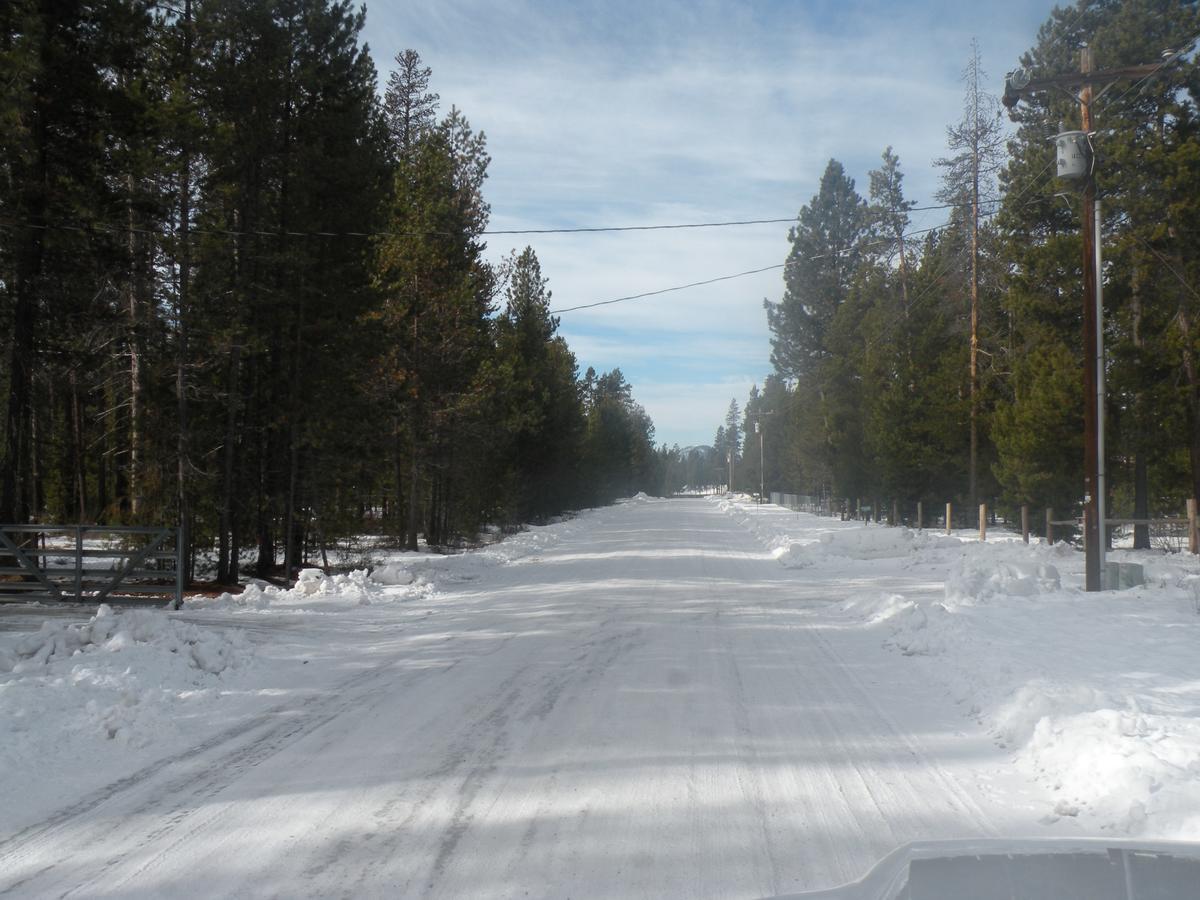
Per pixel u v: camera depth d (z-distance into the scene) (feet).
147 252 62.28
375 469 83.35
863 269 183.21
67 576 53.31
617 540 117.91
